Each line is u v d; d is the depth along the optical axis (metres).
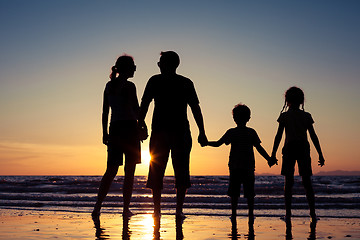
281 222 5.30
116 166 5.82
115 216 6.02
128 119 5.67
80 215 6.18
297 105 5.70
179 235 4.08
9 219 5.65
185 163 5.02
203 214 6.27
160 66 5.04
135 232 4.29
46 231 4.39
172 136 4.91
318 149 5.67
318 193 14.57
